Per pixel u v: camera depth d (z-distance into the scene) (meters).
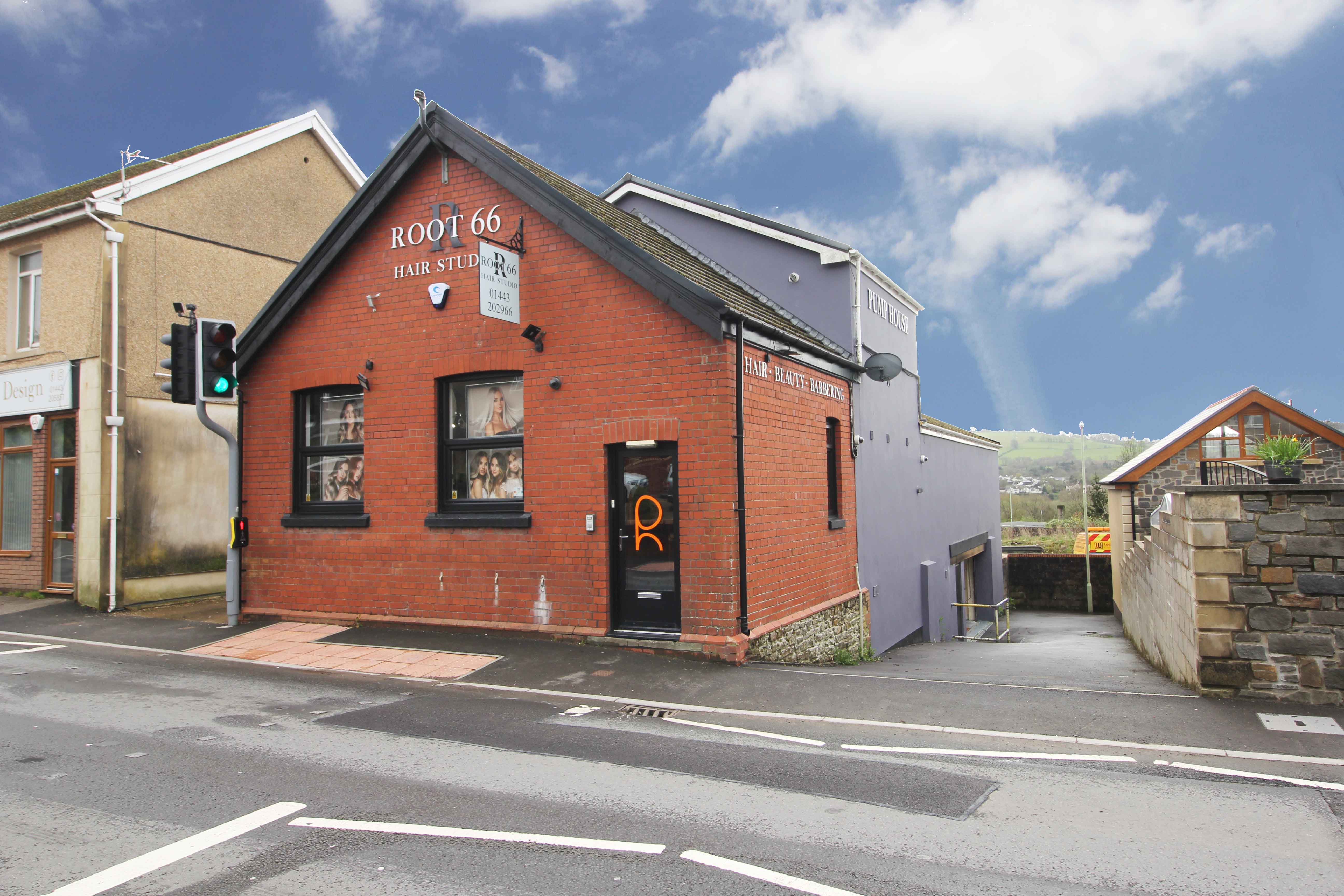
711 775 5.45
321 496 11.62
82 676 8.62
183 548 14.20
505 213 10.27
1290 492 7.41
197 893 3.76
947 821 4.65
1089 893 3.79
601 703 7.48
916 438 17.30
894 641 15.09
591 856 4.17
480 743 6.19
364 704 7.41
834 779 5.38
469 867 4.03
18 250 14.53
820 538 11.66
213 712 7.10
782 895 3.75
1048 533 46.41
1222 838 4.42
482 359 10.31
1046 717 6.95
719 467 9.01
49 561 14.12
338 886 3.83
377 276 11.04
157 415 13.93
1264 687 7.43
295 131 16.58
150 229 13.98
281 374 11.64
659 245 12.94
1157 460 20.89
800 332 12.83
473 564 10.28
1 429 14.91
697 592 9.10
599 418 9.62
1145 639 12.80
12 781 5.29
